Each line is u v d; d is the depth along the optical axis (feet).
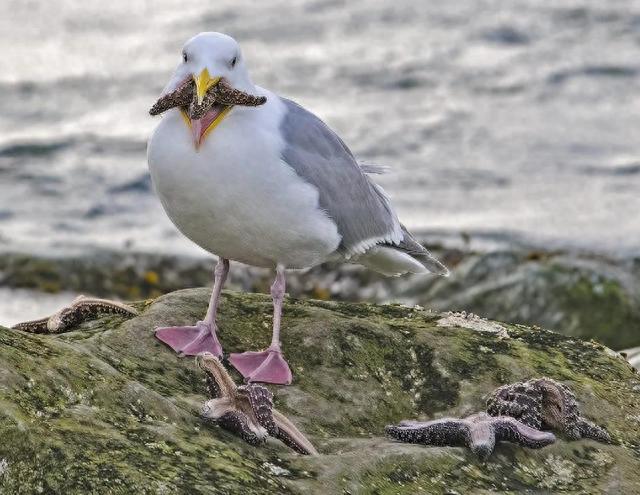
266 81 112.68
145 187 90.63
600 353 37.96
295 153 33.88
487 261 68.18
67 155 96.53
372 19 132.46
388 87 111.65
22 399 26.58
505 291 65.36
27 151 97.09
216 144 32.55
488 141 99.60
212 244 34.86
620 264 71.51
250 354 34.22
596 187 90.89
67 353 28.84
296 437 29.17
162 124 33.27
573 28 127.95
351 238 36.45
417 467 29.60
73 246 75.61
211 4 140.15
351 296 70.23
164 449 26.73
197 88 32.35
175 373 32.81
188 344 33.99
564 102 108.47
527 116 105.19
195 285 72.69
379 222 37.93
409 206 86.79
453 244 79.41
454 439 31.12
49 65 119.55
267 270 72.38
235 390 29.40
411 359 35.32
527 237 80.89
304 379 33.96
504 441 31.50
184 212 33.71
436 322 38.17
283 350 34.99
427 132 101.19
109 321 35.70
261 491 26.32
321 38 125.90
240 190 32.86
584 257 72.49
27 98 110.11
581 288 64.34
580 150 98.02
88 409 27.22
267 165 33.04
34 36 129.70
